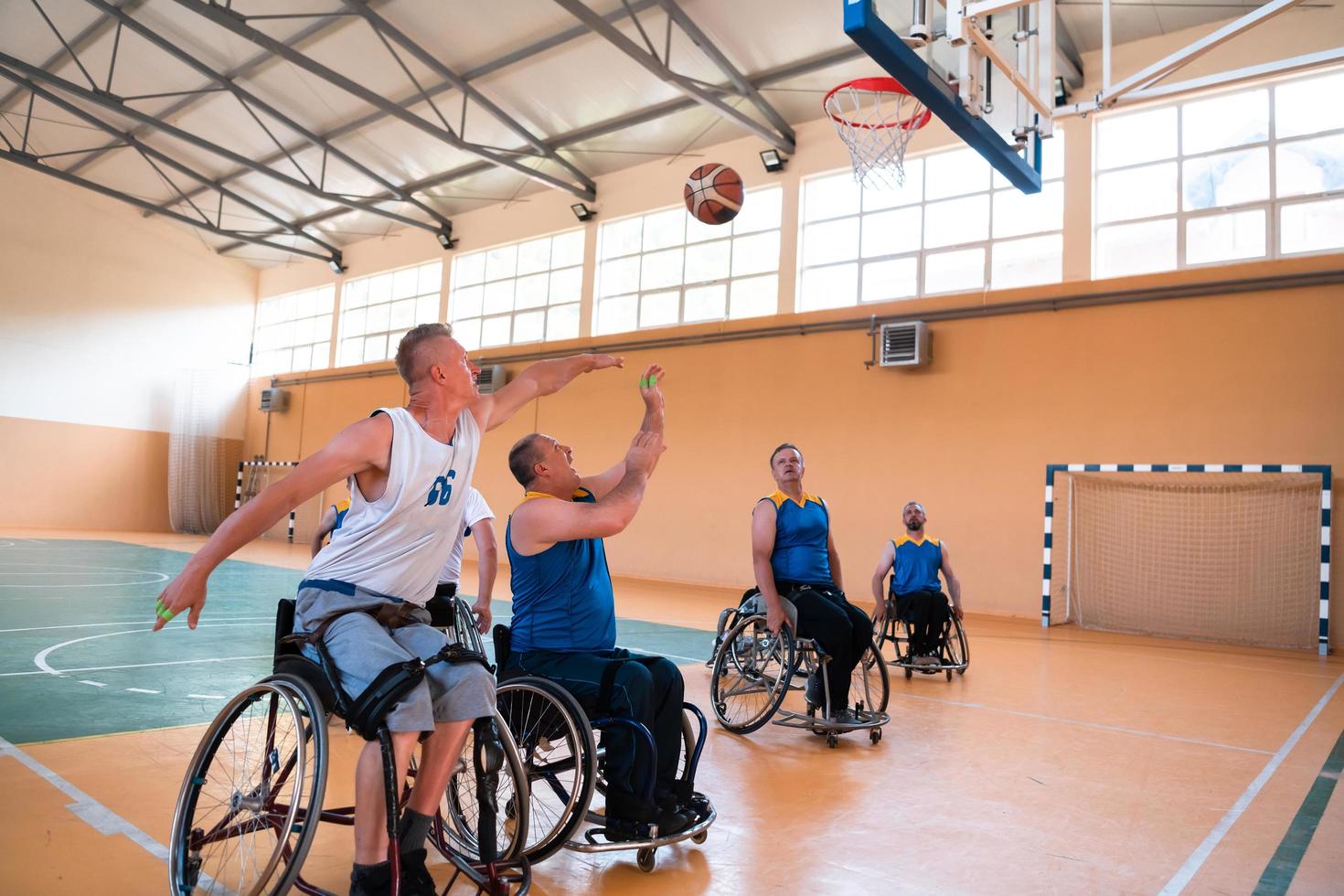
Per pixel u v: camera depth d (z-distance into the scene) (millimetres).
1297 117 9734
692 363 13930
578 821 2463
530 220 16484
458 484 2189
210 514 21125
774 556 4492
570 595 2803
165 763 3455
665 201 14617
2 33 13609
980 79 5566
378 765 1973
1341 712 5445
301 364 21047
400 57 12922
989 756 4086
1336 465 9016
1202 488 9734
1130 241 10594
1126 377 10234
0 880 2301
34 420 18688
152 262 20406
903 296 12172
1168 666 7383
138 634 6645
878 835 2955
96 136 16922
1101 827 3088
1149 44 10453
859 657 4395
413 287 18719
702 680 5770
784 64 11797
